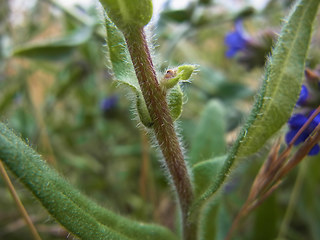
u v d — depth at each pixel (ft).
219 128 0.25
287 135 0.17
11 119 0.44
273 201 0.25
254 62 0.35
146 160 0.31
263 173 0.17
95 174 0.42
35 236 0.18
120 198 0.39
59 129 0.46
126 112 0.43
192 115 0.44
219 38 0.57
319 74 0.19
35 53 0.37
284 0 0.38
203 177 0.17
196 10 0.39
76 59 0.44
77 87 0.46
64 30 0.49
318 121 0.16
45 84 0.53
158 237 0.17
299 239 0.31
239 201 0.34
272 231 0.26
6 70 0.47
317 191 0.32
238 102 0.42
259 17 0.39
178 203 0.18
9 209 0.36
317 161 0.29
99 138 0.44
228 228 0.28
